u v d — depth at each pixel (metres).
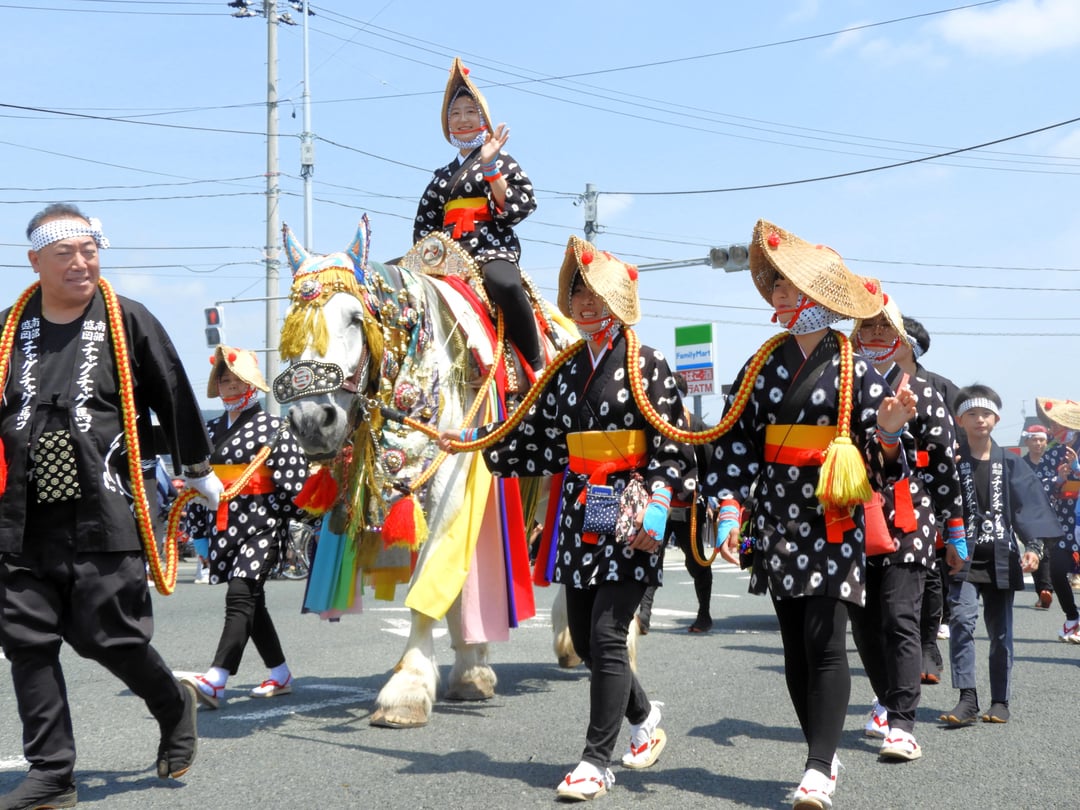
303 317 5.07
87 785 4.29
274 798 4.10
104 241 3.97
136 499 3.94
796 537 3.97
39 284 4.01
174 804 4.02
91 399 3.89
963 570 5.53
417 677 5.39
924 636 6.63
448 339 5.75
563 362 4.48
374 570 5.60
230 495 4.93
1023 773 4.50
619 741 5.01
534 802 4.04
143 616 3.98
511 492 5.88
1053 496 11.39
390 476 5.35
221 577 5.99
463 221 6.44
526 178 6.55
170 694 4.14
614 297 4.25
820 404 3.98
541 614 10.35
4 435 3.84
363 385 5.33
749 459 4.15
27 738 3.87
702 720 5.49
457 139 6.72
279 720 5.46
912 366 5.98
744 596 12.41
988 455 5.75
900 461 4.25
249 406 6.09
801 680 4.13
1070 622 8.63
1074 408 11.31
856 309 3.99
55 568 3.85
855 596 3.88
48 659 3.88
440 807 3.98
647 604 8.87
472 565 5.72
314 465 5.39
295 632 8.91
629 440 4.30
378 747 4.88
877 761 4.73
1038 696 6.25
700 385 20.27
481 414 5.84
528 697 6.12
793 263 4.04
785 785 4.29
